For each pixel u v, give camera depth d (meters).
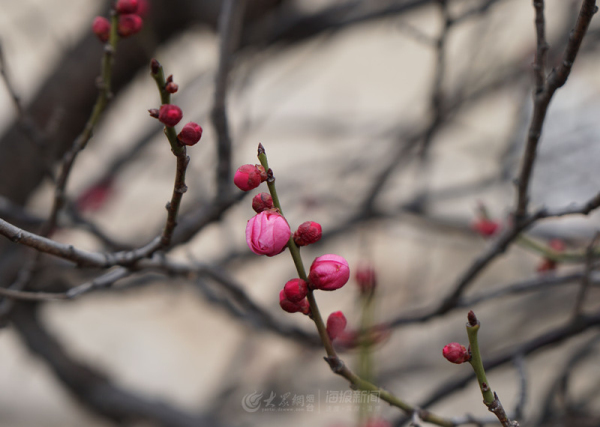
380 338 0.67
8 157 1.06
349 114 1.68
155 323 2.29
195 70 1.25
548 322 1.54
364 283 0.63
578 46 0.60
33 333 1.19
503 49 1.29
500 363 0.68
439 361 1.52
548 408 0.77
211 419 1.21
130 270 0.63
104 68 0.62
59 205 0.64
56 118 0.67
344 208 1.34
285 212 1.43
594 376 1.14
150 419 1.19
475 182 1.32
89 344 2.19
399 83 2.06
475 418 0.61
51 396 2.15
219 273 0.68
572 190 1.41
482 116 1.65
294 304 0.58
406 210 1.20
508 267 1.70
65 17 1.41
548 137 1.44
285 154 1.99
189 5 1.05
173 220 0.59
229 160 0.66
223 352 2.26
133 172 1.60
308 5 1.22
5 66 0.65
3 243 1.05
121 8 0.61
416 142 1.17
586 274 0.67
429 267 1.49
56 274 0.90
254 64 0.92
